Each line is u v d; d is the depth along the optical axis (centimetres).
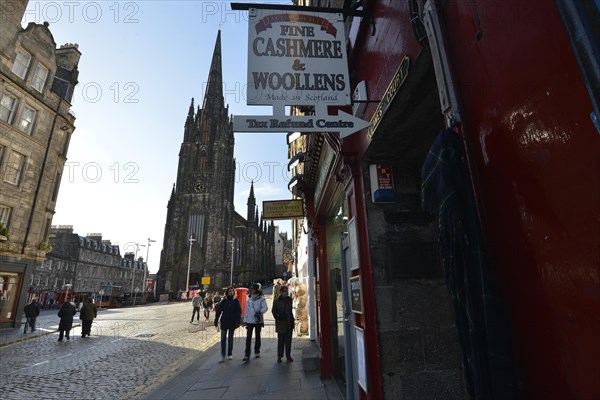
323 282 689
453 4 182
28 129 2067
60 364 888
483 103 156
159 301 5688
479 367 134
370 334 312
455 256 147
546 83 118
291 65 293
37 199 2084
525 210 130
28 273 1989
